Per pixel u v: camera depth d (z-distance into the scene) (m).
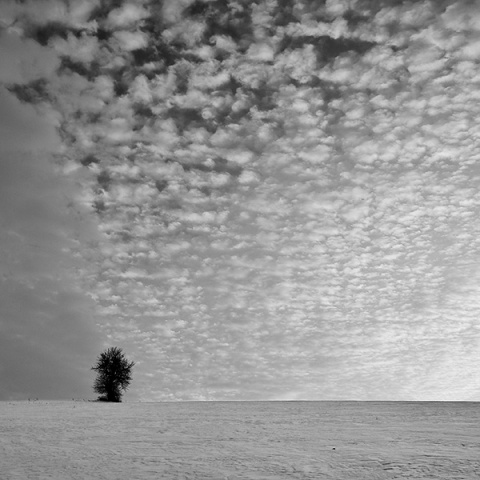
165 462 16.70
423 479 13.09
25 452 19.34
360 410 33.22
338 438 20.91
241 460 16.66
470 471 13.80
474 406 34.31
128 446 20.34
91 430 25.67
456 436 20.45
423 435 20.94
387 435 21.25
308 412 32.84
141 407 40.81
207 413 34.03
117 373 59.09
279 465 15.64
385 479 13.30
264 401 45.34
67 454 18.77
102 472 15.37
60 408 40.16
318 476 13.92
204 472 14.91
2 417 32.47
